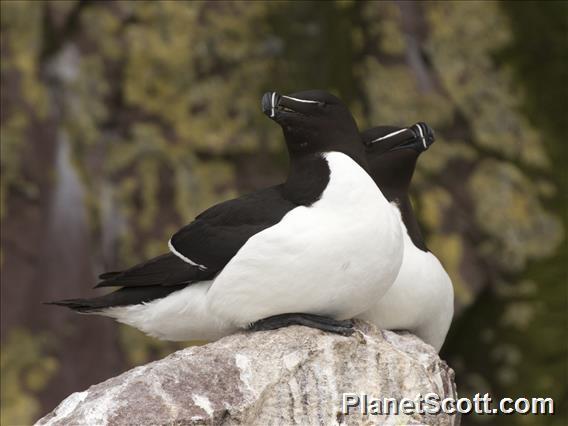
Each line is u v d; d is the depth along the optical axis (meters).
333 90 13.09
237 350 6.40
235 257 6.49
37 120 12.16
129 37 12.55
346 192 6.43
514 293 13.25
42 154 12.15
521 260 13.27
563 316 13.18
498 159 13.53
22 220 11.99
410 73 13.33
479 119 13.51
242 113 12.74
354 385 6.46
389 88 13.19
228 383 6.25
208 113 12.66
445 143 13.29
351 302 6.54
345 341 6.47
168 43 12.63
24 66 12.18
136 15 12.60
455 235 13.11
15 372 11.77
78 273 12.10
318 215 6.42
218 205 6.88
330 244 6.33
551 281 13.27
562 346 13.10
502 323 13.24
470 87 13.55
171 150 12.52
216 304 6.61
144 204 12.39
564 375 13.02
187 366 6.26
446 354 13.35
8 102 12.05
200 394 6.17
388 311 7.42
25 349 11.81
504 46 13.88
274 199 6.67
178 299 6.86
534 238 13.35
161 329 7.07
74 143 12.30
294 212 6.46
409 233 7.64
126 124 12.52
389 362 6.55
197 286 6.82
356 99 13.18
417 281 7.40
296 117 6.60
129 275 7.02
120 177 12.38
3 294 11.84
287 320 6.57
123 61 12.53
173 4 12.67
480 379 13.20
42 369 11.86
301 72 13.02
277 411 6.30
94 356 12.03
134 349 12.14
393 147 7.75
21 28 12.25
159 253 12.29
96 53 12.48
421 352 7.09
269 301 6.47
